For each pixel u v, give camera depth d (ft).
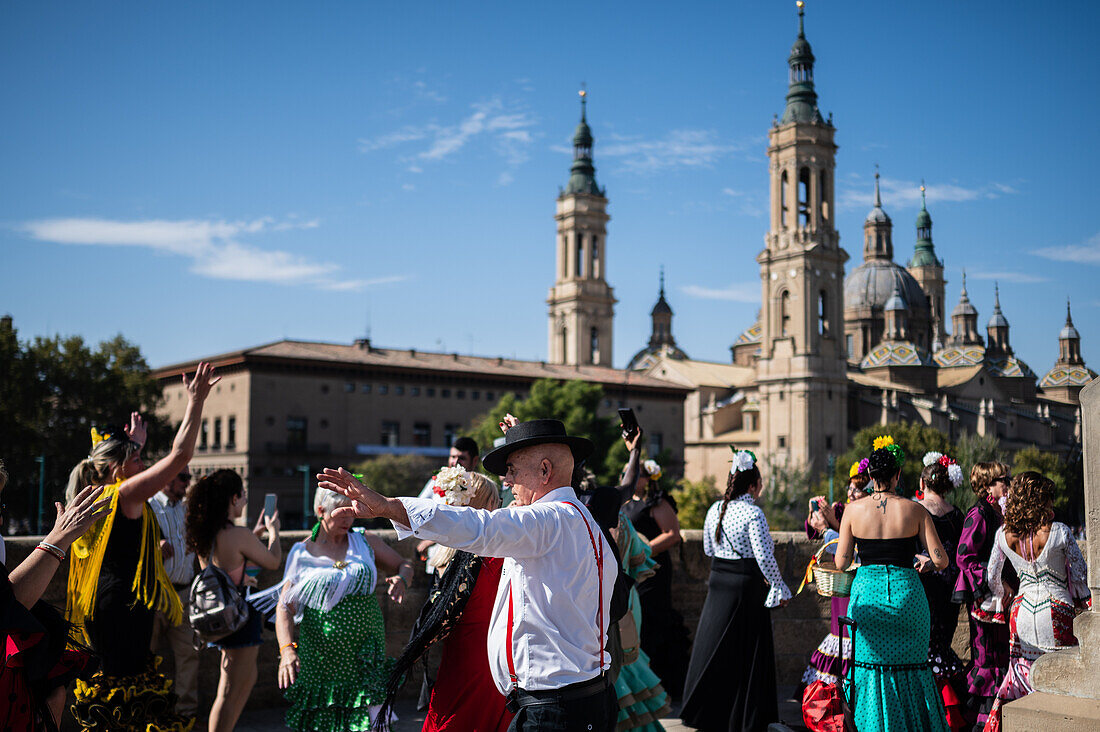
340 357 298.35
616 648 18.15
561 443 14.38
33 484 229.86
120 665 18.60
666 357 424.05
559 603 13.41
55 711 16.37
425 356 329.31
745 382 397.80
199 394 18.92
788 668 32.22
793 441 360.28
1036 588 21.75
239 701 21.83
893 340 471.62
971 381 430.61
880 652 21.66
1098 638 15.47
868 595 21.88
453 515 12.57
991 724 19.94
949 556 25.30
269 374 282.36
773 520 268.21
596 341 478.18
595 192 483.51
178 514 25.17
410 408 308.60
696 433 392.27
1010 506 22.12
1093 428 15.81
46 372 235.20
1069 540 21.53
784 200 385.70
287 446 282.77
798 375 360.69
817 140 378.12
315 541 21.09
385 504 12.44
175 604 19.71
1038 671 16.26
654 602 28.73
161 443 251.19
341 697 20.29
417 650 15.66
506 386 329.52
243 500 22.11
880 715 21.43
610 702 13.99
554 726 13.23
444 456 310.04
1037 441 394.32
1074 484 136.67
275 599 23.08
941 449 254.47
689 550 32.27
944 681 24.50
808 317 363.97
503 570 14.24
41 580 14.94
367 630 20.79
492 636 14.07
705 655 25.53
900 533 21.80
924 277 622.95
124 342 253.65
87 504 15.60
